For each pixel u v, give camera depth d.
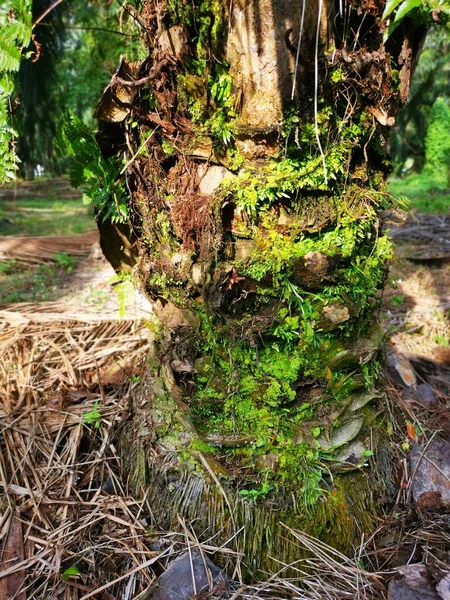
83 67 7.30
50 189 13.44
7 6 1.21
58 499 1.69
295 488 1.51
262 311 1.47
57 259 5.24
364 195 1.46
